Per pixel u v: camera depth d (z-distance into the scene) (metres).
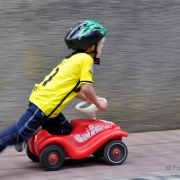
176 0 7.35
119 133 4.70
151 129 6.95
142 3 7.20
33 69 6.67
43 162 4.34
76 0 6.95
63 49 6.85
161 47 7.18
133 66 7.02
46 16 6.85
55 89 4.22
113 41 6.98
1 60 6.58
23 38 6.73
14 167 4.61
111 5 7.07
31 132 4.21
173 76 7.18
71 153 4.48
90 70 4.29
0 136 4.10
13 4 6.78
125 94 6.90
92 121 4.81
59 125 4.49
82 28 4.38
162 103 7.04
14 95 6.49
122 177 4.09
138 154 5.22
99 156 5.20
